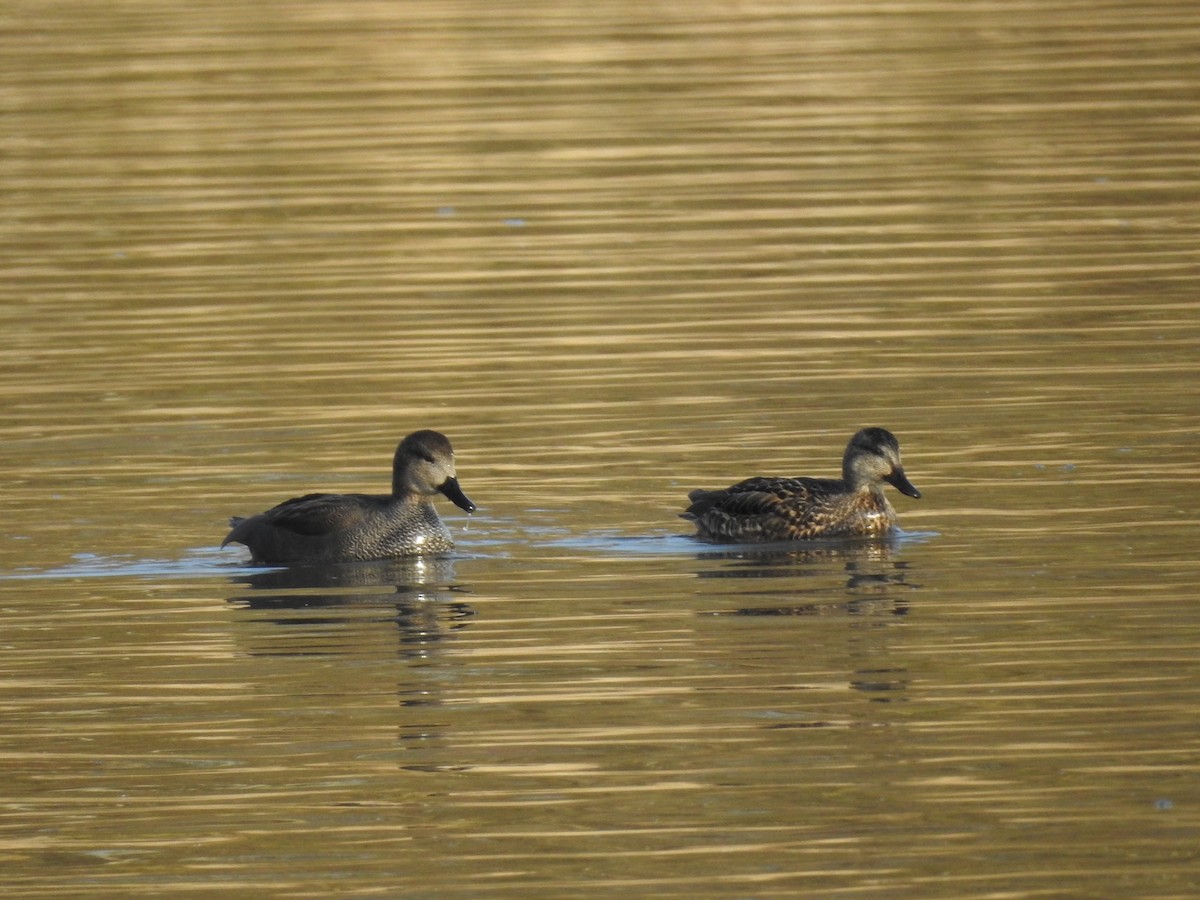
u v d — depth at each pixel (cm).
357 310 2283
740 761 1180
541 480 1761
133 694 1320
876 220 2597
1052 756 1173
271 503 1722
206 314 2280
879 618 1421
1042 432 1822
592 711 1265
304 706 1291
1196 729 1205
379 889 1045
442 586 1538
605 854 1073
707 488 1725
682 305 2264
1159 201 2633
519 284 2367
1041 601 1440
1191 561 1508
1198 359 2008
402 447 1628
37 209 2744
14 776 1196
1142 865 1044
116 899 1046
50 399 2000
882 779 1152
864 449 1625
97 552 1620
